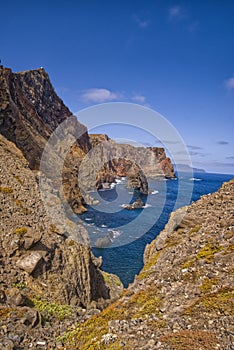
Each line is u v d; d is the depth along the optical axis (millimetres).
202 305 7285
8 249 14859
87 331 8555
